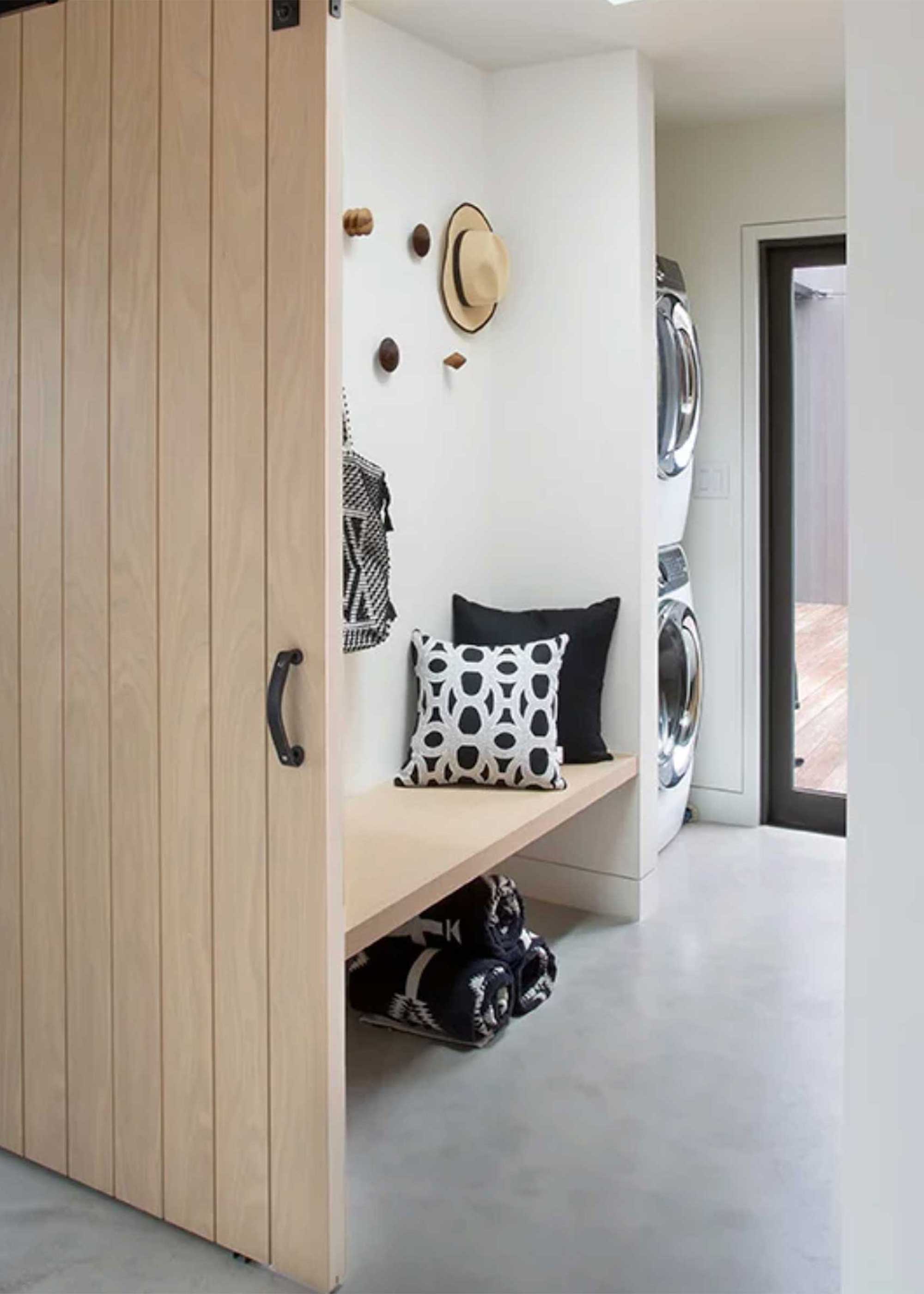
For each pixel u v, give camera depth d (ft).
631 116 11.93
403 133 11.23
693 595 15.97
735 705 15.89
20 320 7.64
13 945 8.07
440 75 11.78
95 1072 7.72
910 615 3.75
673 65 12.42
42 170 7.43
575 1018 10.42
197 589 6.95
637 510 12.32
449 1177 8.01
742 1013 10.46
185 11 6.73
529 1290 6.85
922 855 3.78
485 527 12.98
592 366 12.39
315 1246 6.84
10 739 7.93
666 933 12.35
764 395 15.35
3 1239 7.33
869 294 3.75
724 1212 7.61
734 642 15.78
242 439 6.72
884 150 3.70
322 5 6.27
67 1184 7.95
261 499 6.67
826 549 15.84
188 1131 7.30
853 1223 4.04
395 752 11.68
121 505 7.23
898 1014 3.87
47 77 7.36
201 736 7.00
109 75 7.07
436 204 11.78
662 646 14.55
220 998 7.07
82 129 7.22
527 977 10.71
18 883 7.98
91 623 7.43
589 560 12.62
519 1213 7.61
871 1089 3.95
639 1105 8.94
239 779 6.88
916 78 3.63
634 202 12.01
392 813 10.53
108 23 7.04
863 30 3.71
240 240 6.63
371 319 10.87
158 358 7.00
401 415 11.41
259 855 6.84
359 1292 6.83
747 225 15.07
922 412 3.68
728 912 12.92
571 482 12.62
